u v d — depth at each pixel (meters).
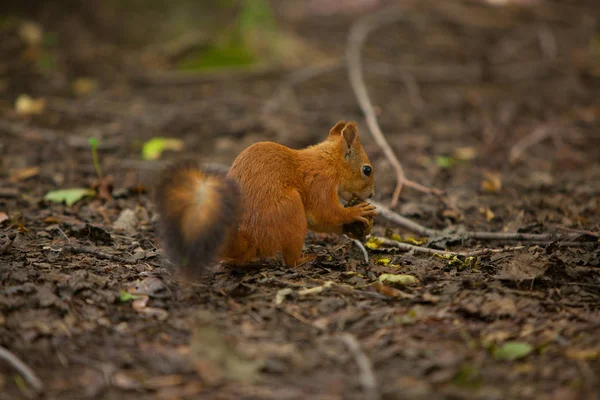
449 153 15.44
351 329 7.42
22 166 13.61
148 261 9.30
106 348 6.93
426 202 12.41
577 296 8.10
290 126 16.83
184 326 7.43
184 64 21.19
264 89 19.80
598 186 13.14
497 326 7.46
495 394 6.18
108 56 21.36
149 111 17.67
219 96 19.08
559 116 18.20
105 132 15.98
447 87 20.59
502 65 22.20
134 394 6.20
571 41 24.36
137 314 7.67
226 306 7.90
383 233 10.90
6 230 10.18
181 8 24.91
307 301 8.06
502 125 17.52
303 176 9.23
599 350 6.86
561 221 11.20
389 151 13.44
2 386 6.17
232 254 8.56
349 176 9.59
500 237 10.29
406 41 24.14
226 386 6.33
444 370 6.56
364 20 25.20
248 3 22.05
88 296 7.96
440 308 7.87
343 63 20.44
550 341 7.07
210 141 15.88
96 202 11.97
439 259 9.47
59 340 6.99
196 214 7.85
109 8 25.00
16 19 22.94
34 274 8.26
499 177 13.87
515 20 26.50
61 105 17.72
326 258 9.51
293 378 6.46
